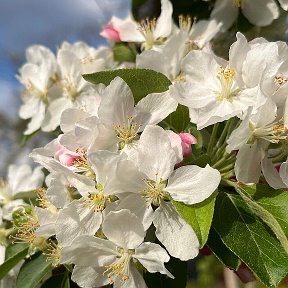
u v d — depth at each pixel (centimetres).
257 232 13
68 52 20
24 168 21
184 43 18
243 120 13
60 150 15
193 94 15
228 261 13
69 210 14
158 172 13
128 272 14
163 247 14
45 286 17
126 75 15
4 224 19
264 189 14
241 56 14
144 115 14
